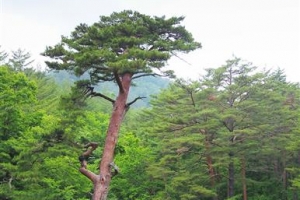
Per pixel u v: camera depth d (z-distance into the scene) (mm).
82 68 17375
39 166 21734
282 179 39031
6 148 23078
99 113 41531
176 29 19125
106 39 18125
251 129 33062
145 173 35938
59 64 17562
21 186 23703
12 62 56875
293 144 30203
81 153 19516
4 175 22719
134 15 19797
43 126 25109
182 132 35375
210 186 36031
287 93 40844
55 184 25469
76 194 31078
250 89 34750
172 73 17828
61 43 17859
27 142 21094
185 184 33438
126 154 34969
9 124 23422
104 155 18875
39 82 53281
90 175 18859
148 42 18359
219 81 36312
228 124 34812
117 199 35344
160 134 36125
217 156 33594
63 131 19328
